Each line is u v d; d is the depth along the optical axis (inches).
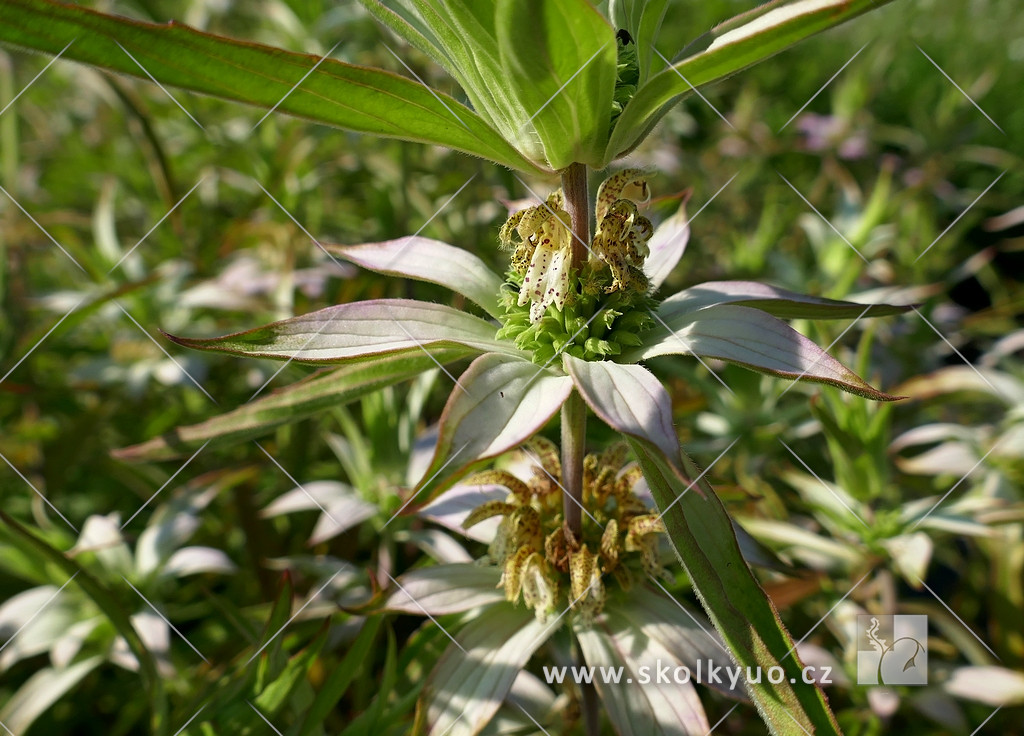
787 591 7.4
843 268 13.1
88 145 17.3
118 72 4.9
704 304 5.9
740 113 19.0
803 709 5.1
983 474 9.8
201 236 13.8
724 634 5.2
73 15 4.6
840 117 19.1
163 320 11.5
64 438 10.4
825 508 8.9
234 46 4.8
